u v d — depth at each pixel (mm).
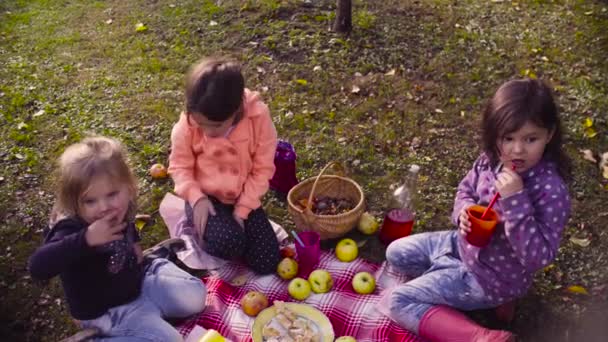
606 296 3105
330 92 4766
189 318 2953
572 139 4219
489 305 2791
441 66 5027
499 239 2607
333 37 5355
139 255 2717
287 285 3158
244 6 5848
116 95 4801
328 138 4293
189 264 3186
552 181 2420
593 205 3688
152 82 4961
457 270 2820
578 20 5684
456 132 4348
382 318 2926
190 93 2641
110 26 5812
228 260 3189
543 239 2412
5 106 4641
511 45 5312
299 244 3133
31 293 3141
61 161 2383
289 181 3740
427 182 3914
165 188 3881
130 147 4230
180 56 5285
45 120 4516
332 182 3549
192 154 3049
